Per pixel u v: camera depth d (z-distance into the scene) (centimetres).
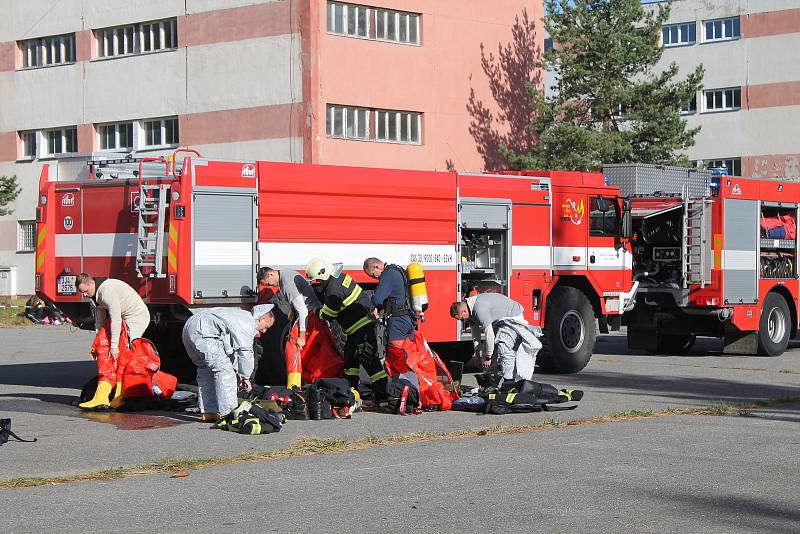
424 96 3666
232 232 1388
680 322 2122
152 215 1383
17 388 1512
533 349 1330
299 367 1285
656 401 1336
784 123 4847
